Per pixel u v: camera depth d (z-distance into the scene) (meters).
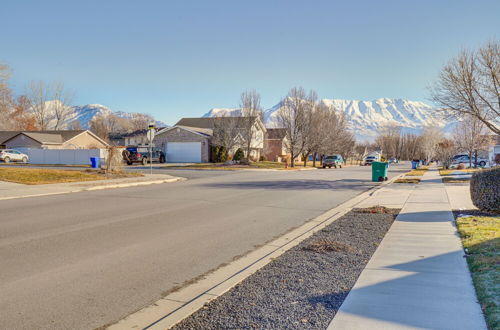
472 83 20.91
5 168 24.52
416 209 11.66
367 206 12.70
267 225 9.69
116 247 7.32
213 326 3.97
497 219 9.40
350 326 3.87
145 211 11.60
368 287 4.98
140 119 129.75
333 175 30.09
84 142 59.31
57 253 6.83
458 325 3.85
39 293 4.95
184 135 50.78
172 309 4.53
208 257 6.75
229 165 42.19
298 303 4.52
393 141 131.12
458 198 14.12
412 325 3.87
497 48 20.28
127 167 38.09
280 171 36.50
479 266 5.64
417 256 6.41
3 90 36.41
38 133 55.41
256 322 4.04
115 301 4.75
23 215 10.73
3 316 4.27
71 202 13.48
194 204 13.19
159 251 7.09
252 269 5.93
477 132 36.88
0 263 6.20
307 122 46.19
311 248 7.08
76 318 4.25
